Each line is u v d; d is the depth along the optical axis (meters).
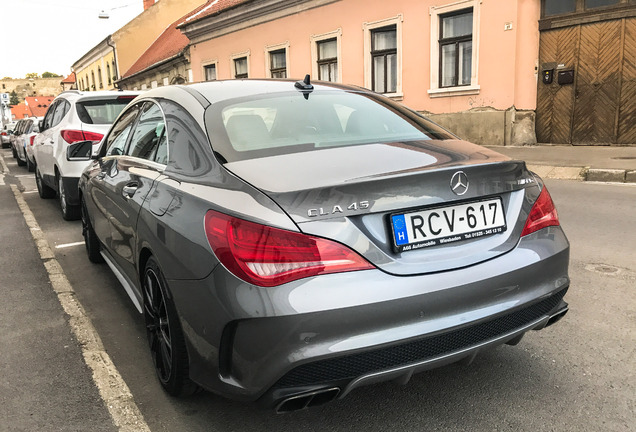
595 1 10.82
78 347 3.23
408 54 13.77
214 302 2.02
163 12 37.62
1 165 16.34
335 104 2.96
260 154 2.35
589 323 3.31
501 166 2.31
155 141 3.04
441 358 2.07
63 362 3.04
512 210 2.37
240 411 2.52
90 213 4.38
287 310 1.87
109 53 39.03
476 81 12.38
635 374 2.71
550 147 11.48
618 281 3.99
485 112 12.36
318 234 1.93
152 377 2.87
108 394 2.69
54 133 7.16
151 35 37.59
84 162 6.61
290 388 1.92
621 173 8.00
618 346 3.01
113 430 2.39
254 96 2.90
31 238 6.02
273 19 18.03
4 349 3.21
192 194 2.29
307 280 1.90
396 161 2.26
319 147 2.44
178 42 29.05
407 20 13.60
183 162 2.57
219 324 2.01
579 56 11.19
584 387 2.61
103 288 4.29
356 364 1.94
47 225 6.72
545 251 2.36
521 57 11.80
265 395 1.96
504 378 2.72
